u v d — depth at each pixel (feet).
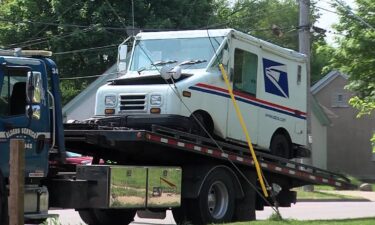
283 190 55.06
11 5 136.98
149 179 42.55
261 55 51.31
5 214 35.70
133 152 44.55
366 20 68.18
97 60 133.28
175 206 44.37
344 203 93.86
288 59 54.90
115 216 50.06
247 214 49.06
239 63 48.83
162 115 43.80
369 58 67.92
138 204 41.63
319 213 72.08
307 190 105.29
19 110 36.58
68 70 140.67
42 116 37.73
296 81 55.83
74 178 40.63
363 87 70.74
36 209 37.60
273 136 52.90
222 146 46.57
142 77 45.78
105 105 45.98
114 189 40.04
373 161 161.89
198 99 45.14
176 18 133.18
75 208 39.93
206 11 140.67
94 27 126.82
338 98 166.09
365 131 163.22
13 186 27.86
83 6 130.41
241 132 48.78
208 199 45.88
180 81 44.70
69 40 130.11
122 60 49.60
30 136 37.06
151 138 41.09
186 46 48.16
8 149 35.96
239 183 48.49
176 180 44.60
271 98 52.39
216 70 46.96
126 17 129.80
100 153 46.91
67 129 43.04
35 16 135.23
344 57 69.46
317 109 153.48
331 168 165.37
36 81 35.99
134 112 44.91
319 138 155.12
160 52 48.70
